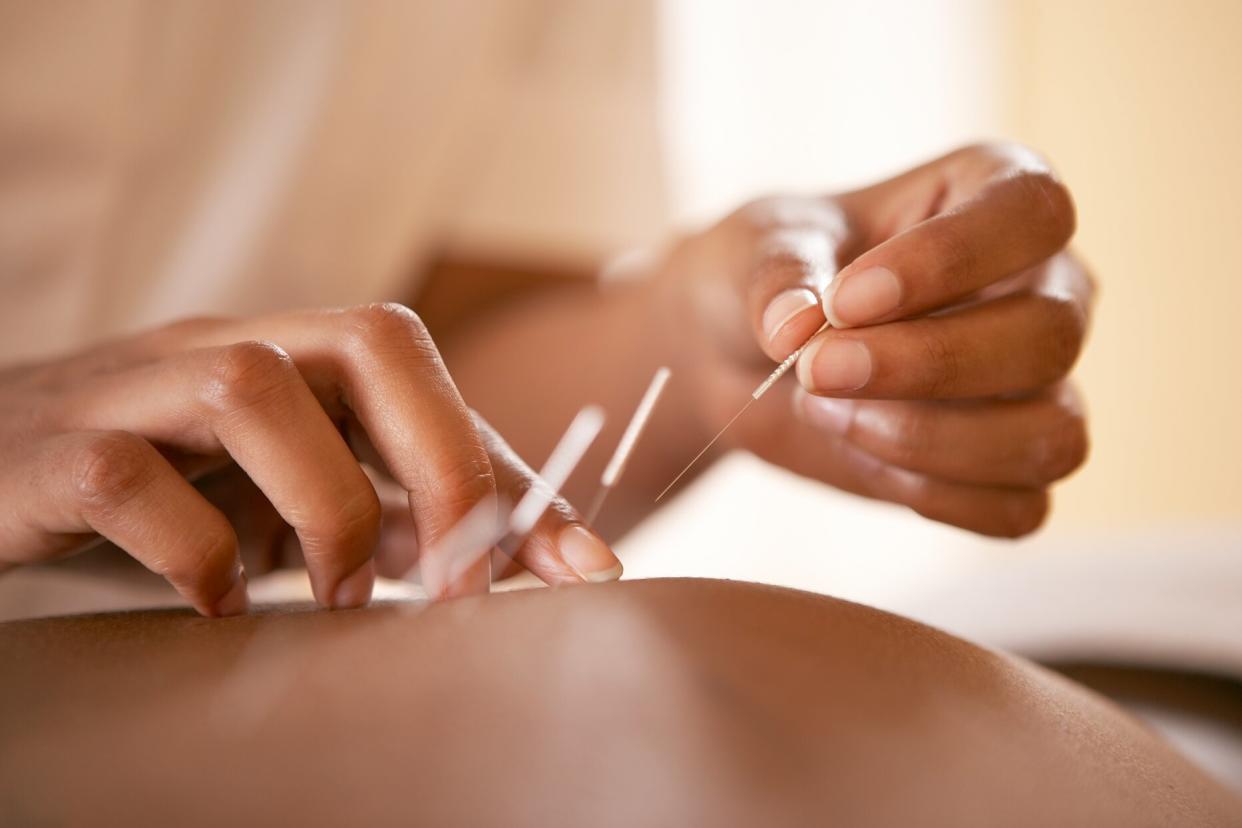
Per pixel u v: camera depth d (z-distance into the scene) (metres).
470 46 0.60
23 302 0.52
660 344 0.50
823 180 0.97
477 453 0.29
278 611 0.29
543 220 0.64
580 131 0.64
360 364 0.29
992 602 0.49
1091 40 0.97
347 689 0.23
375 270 0.61
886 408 0.33
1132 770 0.24
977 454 0.34
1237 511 0.93
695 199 0.94
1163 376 0.96
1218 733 0.39
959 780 0.21
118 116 0.53
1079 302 0.33
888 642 0.25
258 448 0.29
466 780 0.20
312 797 0.20
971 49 0.98
